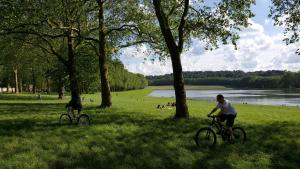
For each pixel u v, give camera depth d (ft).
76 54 133.49
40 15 89.61
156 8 77.46
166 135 57.11
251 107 131.85
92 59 143.23
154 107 122.01
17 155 43.96
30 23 93.97
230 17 78.59
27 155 44.06
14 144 49.88
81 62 145.89
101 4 106.11
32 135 56.54
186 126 66.13
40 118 80.23
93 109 104.78
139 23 106.52
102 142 51.47
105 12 110.52
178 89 77.87
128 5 108.68
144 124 68.95
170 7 86.38
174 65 77.87
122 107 114.21
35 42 116.57
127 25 109.19
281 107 132.46
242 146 49.96
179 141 52.65
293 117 86.53
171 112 95.40
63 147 48.24
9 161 41.50
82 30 108.99
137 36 112.27
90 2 104.53
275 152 47.57
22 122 72.95
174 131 60.75
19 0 86.22
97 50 123.34
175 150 47.88
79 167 40.24
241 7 77.36
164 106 125.18
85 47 131.54
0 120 77.15
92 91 161.27
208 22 76.89
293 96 318.86
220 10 76.95
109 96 113.60
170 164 42.57
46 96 226.38
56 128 63.62
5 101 158.10
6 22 91.30
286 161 44.14
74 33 116.57
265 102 227.40
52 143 50.62
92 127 64.54
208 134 51.26
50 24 97.60
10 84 383.65
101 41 111.34
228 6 76.84
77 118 68.23
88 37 112.37
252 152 47.19
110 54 122.31
